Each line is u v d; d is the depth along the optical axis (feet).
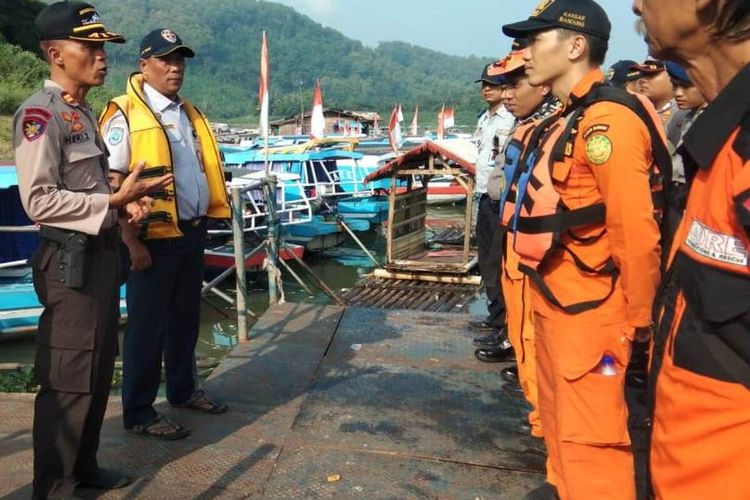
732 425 4.00
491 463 10.69
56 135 8.29
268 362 15.08
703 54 4.16
